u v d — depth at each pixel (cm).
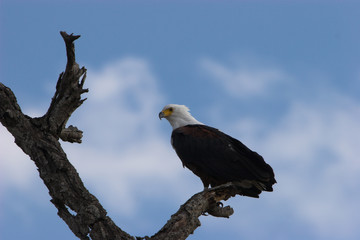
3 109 1302
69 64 1325
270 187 1630
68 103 1377
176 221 1195
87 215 1136
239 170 1623
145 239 1116
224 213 1508
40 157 1267
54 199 1234
